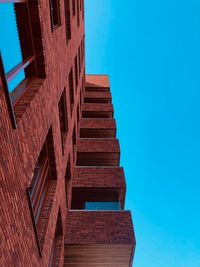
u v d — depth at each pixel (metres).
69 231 10.48
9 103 3.76
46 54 6.11
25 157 4.63
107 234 10.41
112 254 10.64
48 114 6.43
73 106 13.20
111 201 14.12
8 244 3.78
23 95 5.21
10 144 3.91
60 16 8.33
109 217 11.25
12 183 3.98
